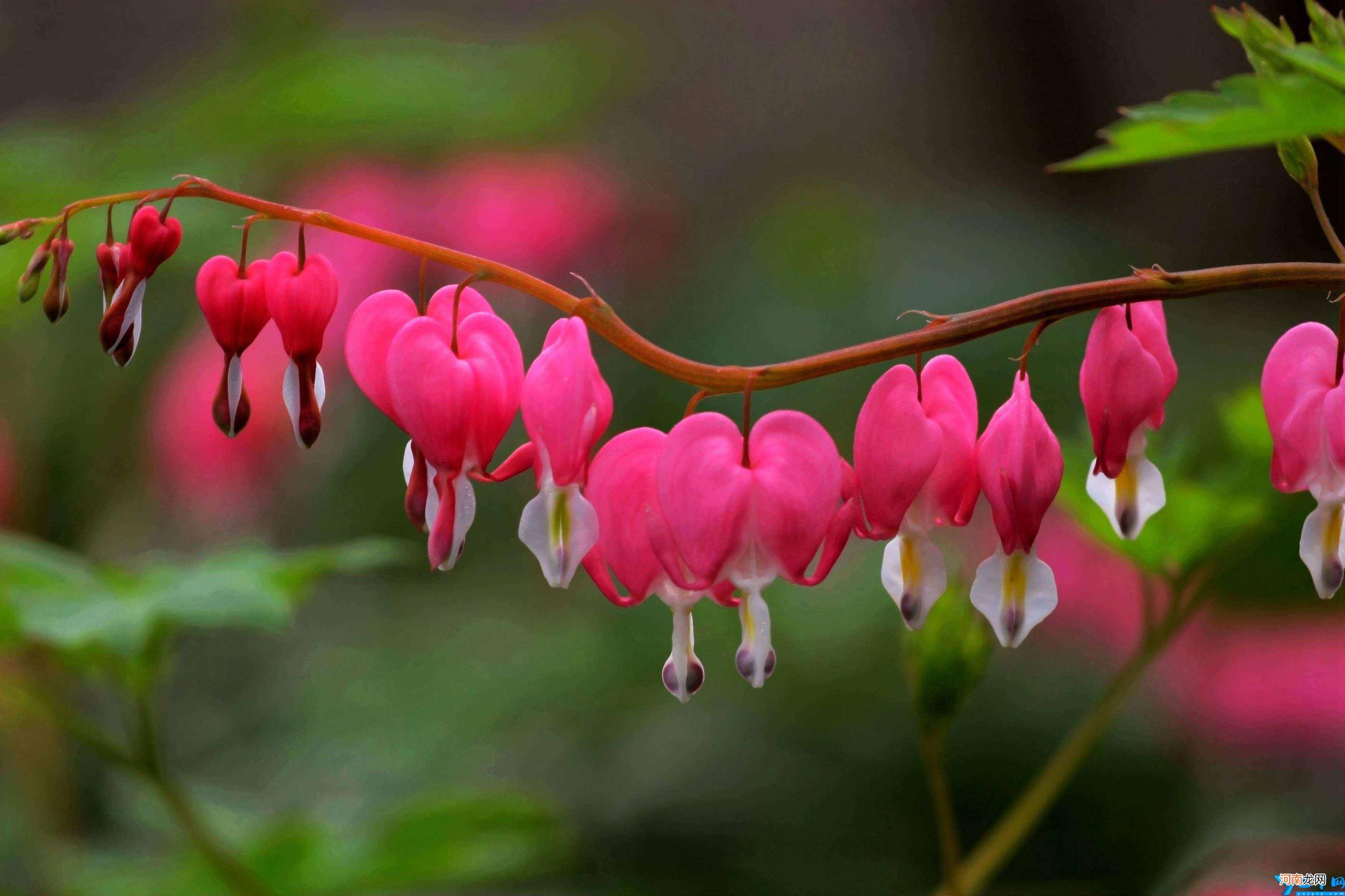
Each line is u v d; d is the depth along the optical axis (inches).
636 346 25.0
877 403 25.1
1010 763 47.5
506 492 57.3
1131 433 25.2
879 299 66.8
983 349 57.5
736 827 47.3
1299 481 25.2
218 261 25.0
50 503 40.6
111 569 29.8
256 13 54.7
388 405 25.1
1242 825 41.1
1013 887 45.1
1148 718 47.8
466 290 25.2
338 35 55.2
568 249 58.4
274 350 52.6
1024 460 24.9
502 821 30.7
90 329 41.1
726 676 51.2
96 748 29.1
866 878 45.3
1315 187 25.3
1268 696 44.4
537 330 58.8
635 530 25.3
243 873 29.4
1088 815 46.6
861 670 49.2
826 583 50.2
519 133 58.1
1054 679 48.7
